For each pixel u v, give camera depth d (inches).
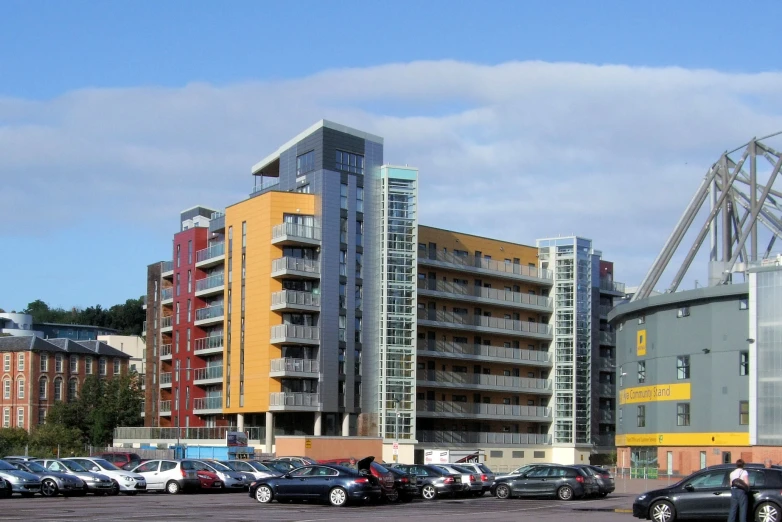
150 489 2084.2
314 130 3686.0
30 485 1834.4
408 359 3695.9
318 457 2989.7
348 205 3673.7
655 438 3120.1
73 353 5487.2
